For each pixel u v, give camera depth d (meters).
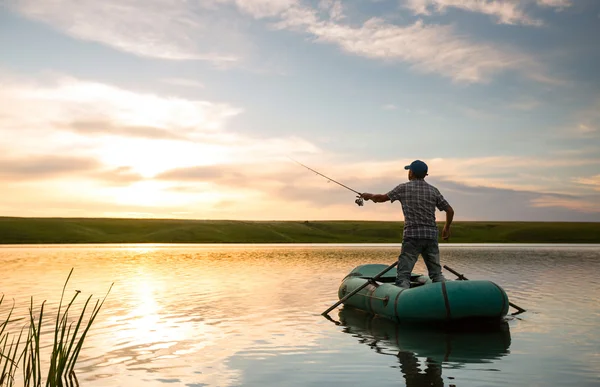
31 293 13.35
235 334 8.18
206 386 5.39
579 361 6.31
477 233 93.25
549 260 27.22
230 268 22.06
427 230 9.77
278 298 12.50
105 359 6.57
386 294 9.54
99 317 9.76
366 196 10.27
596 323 8.94
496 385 5.31
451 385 5.32
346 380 5.57
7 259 29.56
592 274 18.38
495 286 8.69
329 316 10.03
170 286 15.05
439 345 7.35
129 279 17.19
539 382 5.42
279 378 5.67
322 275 18.52
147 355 6.78
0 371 5.89
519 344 7.34
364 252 37.91
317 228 99.12
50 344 7.45
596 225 107.56
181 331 8.41
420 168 10.05
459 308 8.45
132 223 93.50
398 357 6.61
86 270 21.12
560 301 11.56
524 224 115.81
